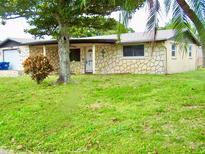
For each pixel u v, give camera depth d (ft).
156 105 30.35
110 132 23.18
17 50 94.94
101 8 48.44
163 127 23.22
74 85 46.37
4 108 33.81
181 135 21.38
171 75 63.10
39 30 53.62
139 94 37.11
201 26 21.93
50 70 51.72
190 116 25.55
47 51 87.66
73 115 28.40
